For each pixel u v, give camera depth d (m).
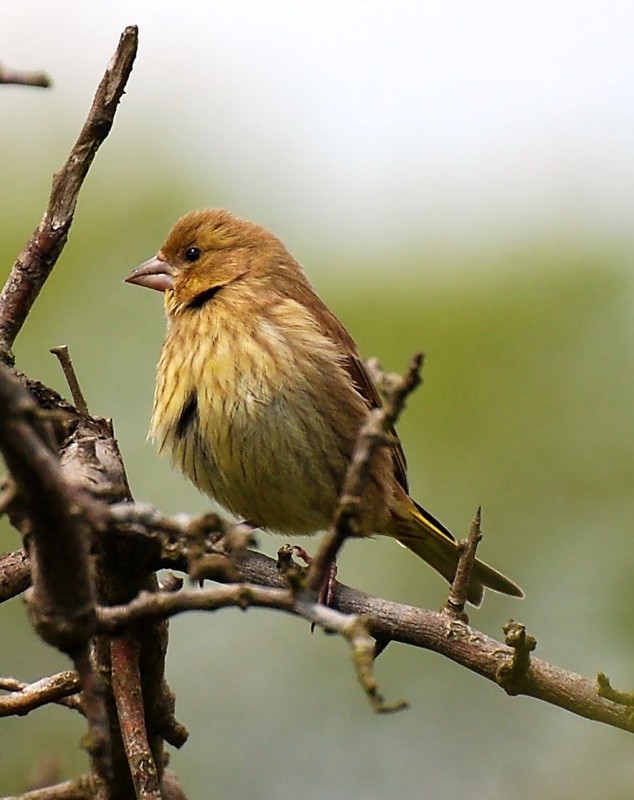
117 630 4.75
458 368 11.60
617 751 10.45
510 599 10.82
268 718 11.20
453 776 10.77
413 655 11.03
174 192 13.05
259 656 11.48
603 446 11.30
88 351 12.17
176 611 4.73
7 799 7.48
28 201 12.62
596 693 6.39
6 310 7.48
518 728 10.77
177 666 11.42
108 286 12.52
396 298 12.20
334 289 12.47
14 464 4.22
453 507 11.08
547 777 10.49
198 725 11.20
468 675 10.94
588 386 11.52
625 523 10.99
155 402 9.68
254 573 7.33
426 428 11.37
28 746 10.70
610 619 10.68
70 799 7.51
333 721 11.16
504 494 11.12
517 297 12.00
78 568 4.59
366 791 10.84
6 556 7.09
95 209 12.83
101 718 4.63
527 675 6.40
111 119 7.53
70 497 4.29
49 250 7.54
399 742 10.95
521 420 11.40
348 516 4.69
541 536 10.98
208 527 4.37
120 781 7.29
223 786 10.98
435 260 12.50
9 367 6.59
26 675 10.95
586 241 12.42
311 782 10.99
